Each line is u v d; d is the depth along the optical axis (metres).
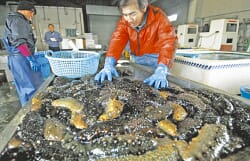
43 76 1.90
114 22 6.46
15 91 2.78
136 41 1.24
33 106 0.64
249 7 3.25
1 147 0.43
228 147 0.46
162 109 0.61
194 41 4.00
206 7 4.39
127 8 0.84
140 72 1.33
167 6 6.17
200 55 1.72
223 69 1.24
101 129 0.51
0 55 3.09
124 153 0.43
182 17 5.22
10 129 0.51
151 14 1.07
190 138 0.49
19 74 1.69
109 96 0.69
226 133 0.50
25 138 0.47
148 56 1.31
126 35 1.25
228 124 0.56
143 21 1.08
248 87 1.18
